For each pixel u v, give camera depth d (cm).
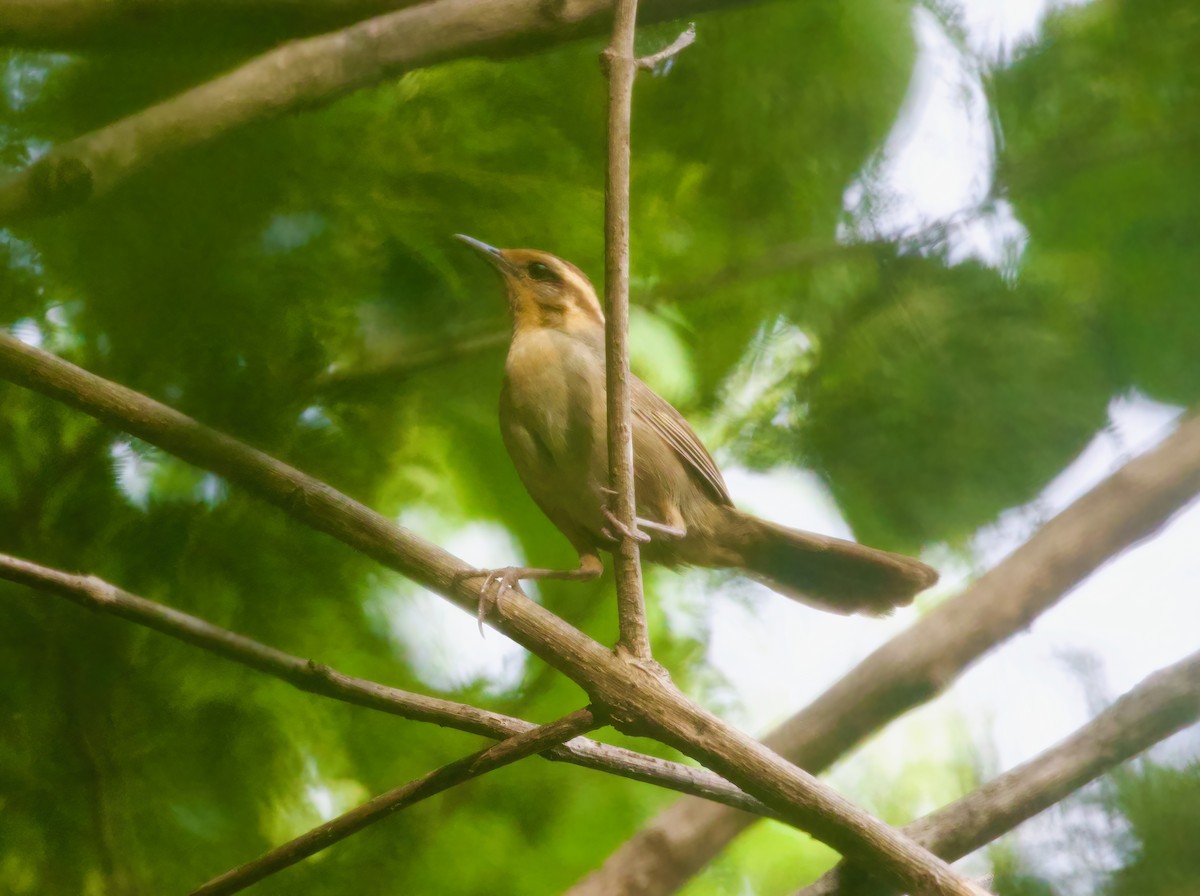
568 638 794
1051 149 1309
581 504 1109
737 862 1244
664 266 1225
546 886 1016
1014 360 1263
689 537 1164
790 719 1068
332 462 958
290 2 986
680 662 1198
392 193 988
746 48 1216
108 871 875
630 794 1076
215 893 754
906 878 732
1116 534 1092
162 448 830
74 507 884
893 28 1245
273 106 925
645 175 1195
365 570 948
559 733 755
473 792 1032
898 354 1266
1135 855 1000
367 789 995
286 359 898
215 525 905
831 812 740
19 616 872
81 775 875
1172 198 1307
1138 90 1318
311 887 953
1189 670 880
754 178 1234
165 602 904
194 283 867
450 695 1044
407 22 989
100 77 917
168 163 873
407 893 982
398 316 1109
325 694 805
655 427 1142
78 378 817
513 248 1123
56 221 837
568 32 1045
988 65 1309
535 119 1054
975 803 868
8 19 891
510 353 1121
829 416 1266
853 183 1268
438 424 1147
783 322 1266
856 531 1298
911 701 1066
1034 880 998
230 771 916
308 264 909
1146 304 1302
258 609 928
